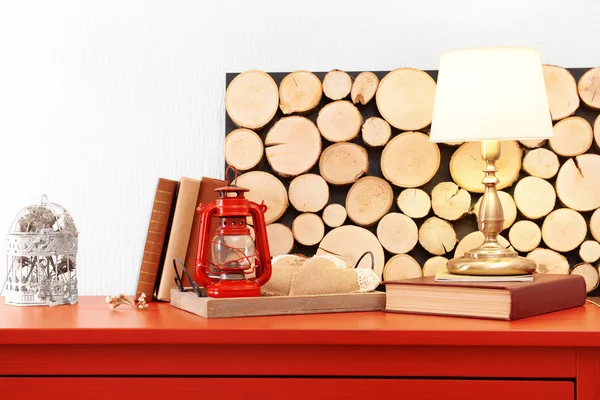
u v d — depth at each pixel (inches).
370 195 64.2
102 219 66.7
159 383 47.3
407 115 63.8
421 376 46.8
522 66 53.6
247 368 47.3
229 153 64.4
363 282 56.5
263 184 64.3
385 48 65.7
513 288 48.1
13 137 66.7
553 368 46.0
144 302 56.0
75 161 66.7
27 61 66.7
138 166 66.8
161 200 59.8
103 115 66.7
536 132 52.9
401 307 53.2
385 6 65.7
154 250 59.7
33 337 46.6
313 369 47.1
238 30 66.4
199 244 54.3
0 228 66.8
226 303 50.8
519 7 65.1
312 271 55.7
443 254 63.9
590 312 52.9
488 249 54.8
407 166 63.9
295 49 66.1
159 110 66.7
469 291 49.9
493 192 56.3
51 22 66.7
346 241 64.2
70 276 59.2
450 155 64.5
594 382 45.8
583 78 63.2
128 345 47.5
